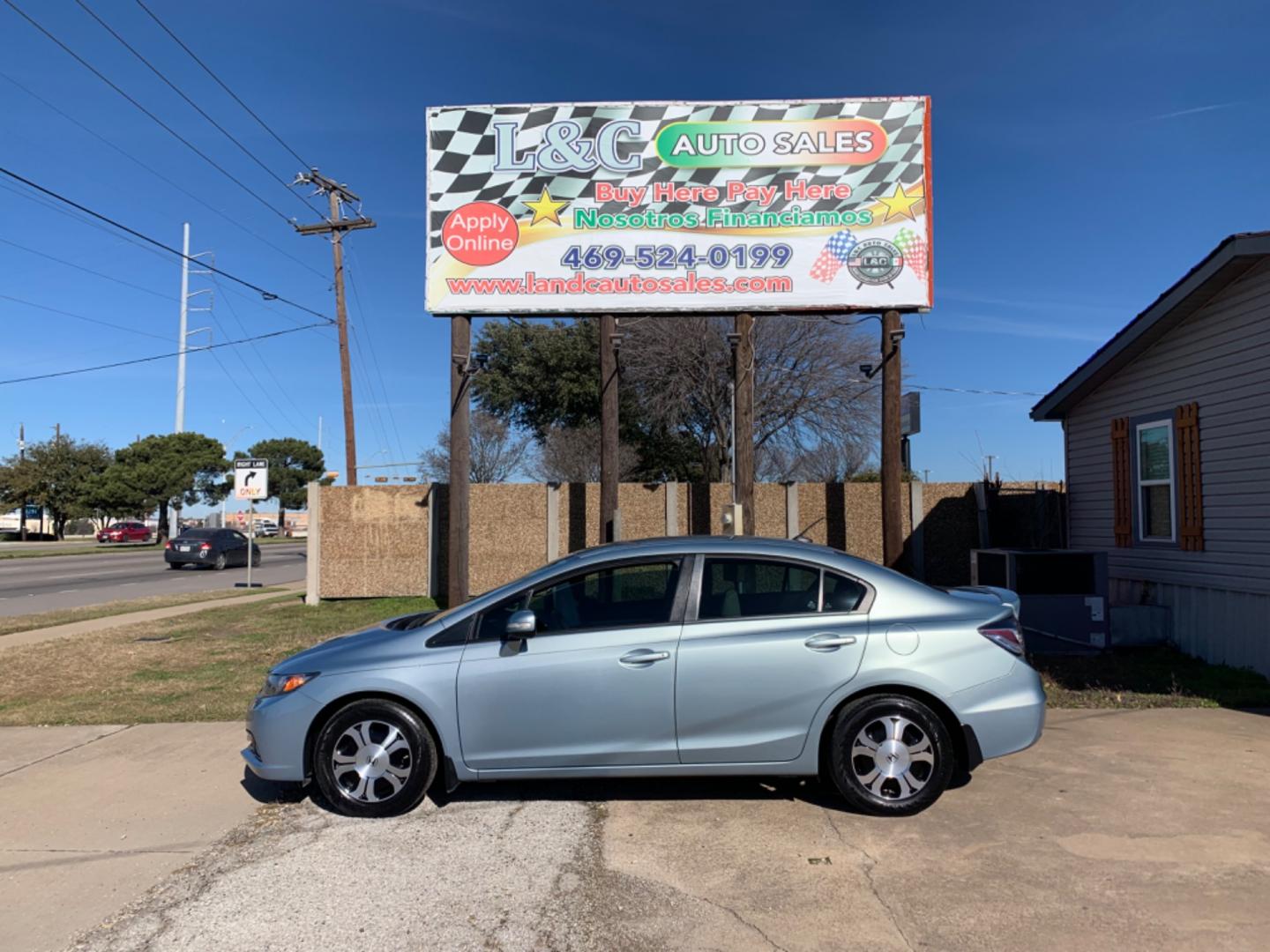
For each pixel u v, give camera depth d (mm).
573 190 11664
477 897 4027
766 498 14609
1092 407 11867
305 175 28656
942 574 14289
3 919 3891
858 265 11555
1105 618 9609
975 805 5074
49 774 5984
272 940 3676
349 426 29484
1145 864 4250
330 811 5172
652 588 5164
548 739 4914
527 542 14898
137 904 4016
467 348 11898
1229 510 9055
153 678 9344
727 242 11617
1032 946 3525
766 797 5277
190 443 62125
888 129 11578
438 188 11727
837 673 4859
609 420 11938
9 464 60875
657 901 3963
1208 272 8773
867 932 3656
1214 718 6977
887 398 11625
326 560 15477
